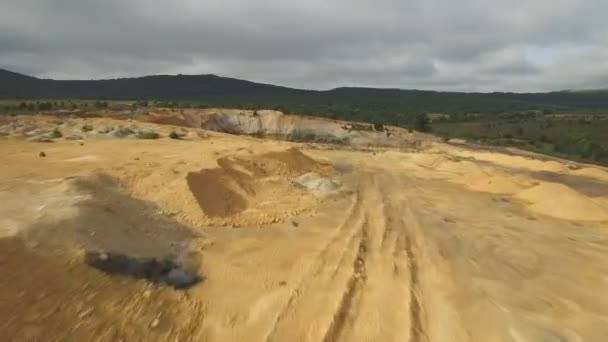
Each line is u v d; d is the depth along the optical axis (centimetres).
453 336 850
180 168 1830
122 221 1166
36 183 1373
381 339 816
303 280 1055
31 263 829
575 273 1219
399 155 4388
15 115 5156
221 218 1474
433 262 1251
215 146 2938
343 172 3109
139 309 826
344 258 1228
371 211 1852
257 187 1975
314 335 812
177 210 1438
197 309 880
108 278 888
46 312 723
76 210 1083
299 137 6925
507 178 2717
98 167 1809
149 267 991
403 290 1035
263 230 1441
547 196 2166
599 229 1734
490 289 1078
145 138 3738
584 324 927
